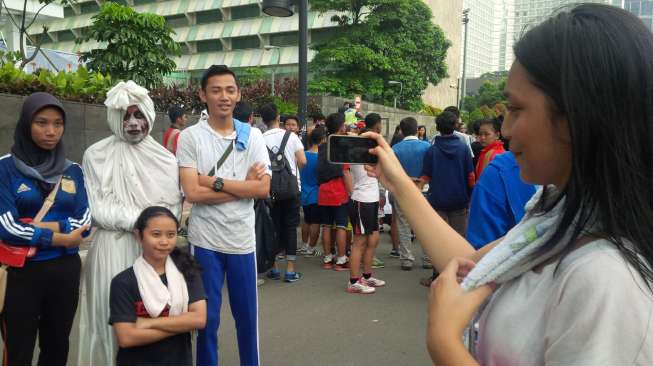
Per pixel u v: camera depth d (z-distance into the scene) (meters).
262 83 14.67
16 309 2.63
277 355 3.73
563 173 0.82
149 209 2.63
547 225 0.85
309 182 6.64
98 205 2.87
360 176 5.21
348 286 5.35
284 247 5.70
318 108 14.11
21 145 2.68
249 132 3.22
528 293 0.85
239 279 3.13
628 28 0.74
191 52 45.50
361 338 4.07
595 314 0.71
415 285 5.61
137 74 10.00
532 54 0.79
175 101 10.59
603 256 0.73
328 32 39.16
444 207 5.43
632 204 0.73
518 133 0.83
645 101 0.72
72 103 6.63
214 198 3.01
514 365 0.83
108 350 2.89
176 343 2.62
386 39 24.47
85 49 43.09
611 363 0.69
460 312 0.86
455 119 5.32
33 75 6.73
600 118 0.72
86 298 2.97
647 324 0.69
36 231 2.60
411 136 5.97
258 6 41.84
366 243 5.52
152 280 2.57
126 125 2.88
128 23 9.92
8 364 2.66
